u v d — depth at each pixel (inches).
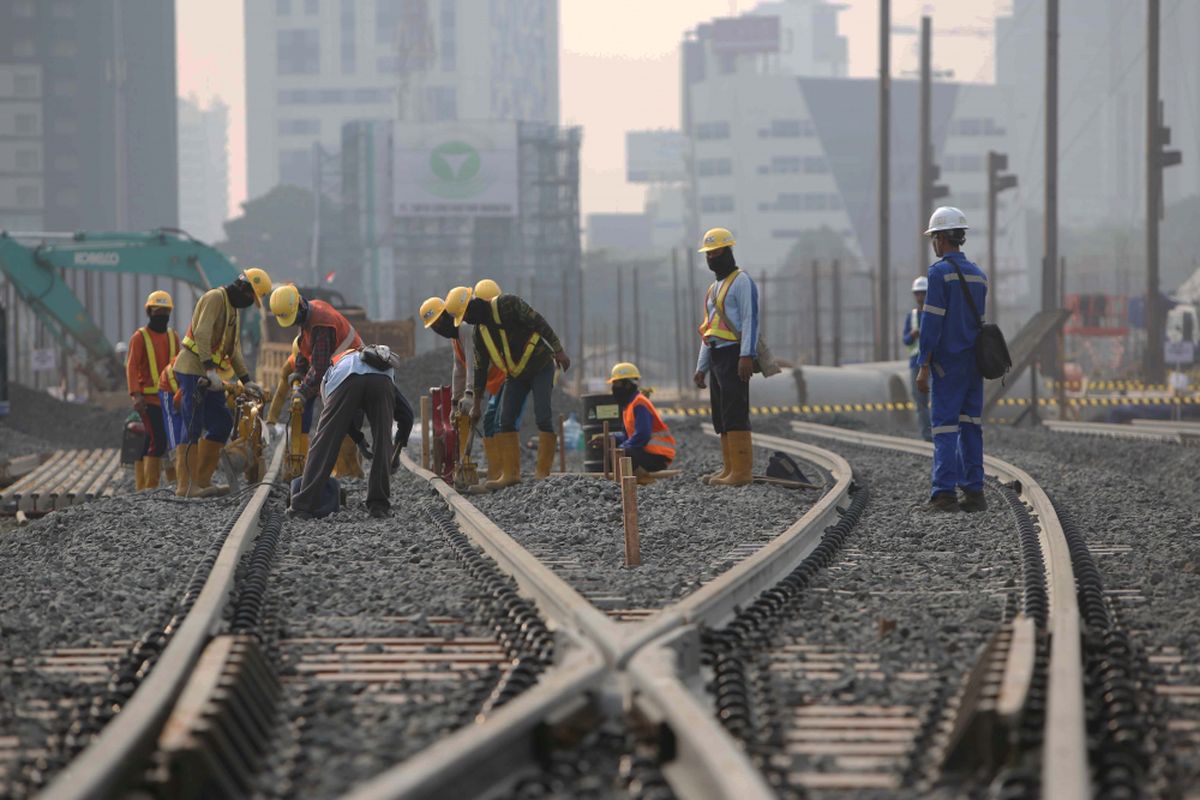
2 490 2437.3
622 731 671.8
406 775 534.6
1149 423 3454.7
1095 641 874.8
